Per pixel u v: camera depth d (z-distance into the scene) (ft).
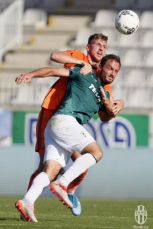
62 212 99.96
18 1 250.16
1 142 179.52
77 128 77.87
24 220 78.95
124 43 235.81
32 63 241.14
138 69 221.87
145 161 145.48
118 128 173.37
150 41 234.79
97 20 250.57
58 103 80.94
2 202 119.24
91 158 77.92
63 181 77.36
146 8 259.80
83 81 78.38
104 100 79.51
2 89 217.77
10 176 145.18
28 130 178.60
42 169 83.05
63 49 243.40
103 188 144.87
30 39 253.24
